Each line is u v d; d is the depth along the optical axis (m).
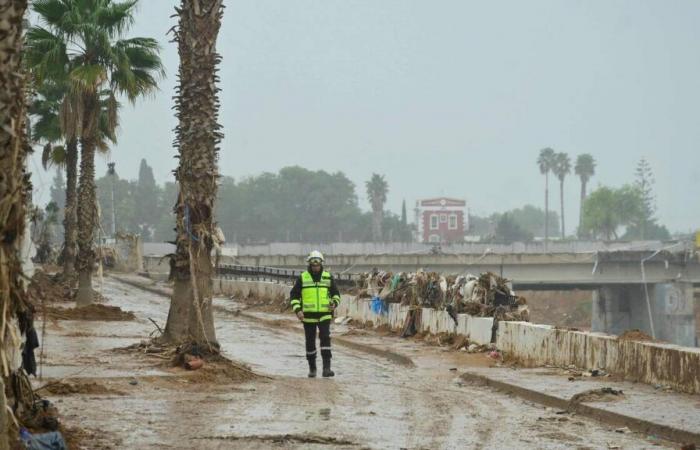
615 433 20.89
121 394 24.75
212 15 33.88
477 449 18.50
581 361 30.94
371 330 51.62
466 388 29.02
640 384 27.28
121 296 82.75
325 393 26.61
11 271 14.78
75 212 77.81
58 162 78.50
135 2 61.53
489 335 38.75
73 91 62.88
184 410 22.38
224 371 29.20
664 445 19.50
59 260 96.88
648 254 145.62
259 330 53.44
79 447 17.23
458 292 42.72
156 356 33.44
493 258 142.88
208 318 31.84
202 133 33.50
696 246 156.88
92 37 60.38
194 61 33.66
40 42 60.38
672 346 26.84
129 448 17.48
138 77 62.00
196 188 33.25
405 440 19.27
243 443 18.41
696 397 24.66
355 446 18.50
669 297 147.00
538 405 25.30
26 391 17.50
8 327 15.16
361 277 58.22
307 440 18.91
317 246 183.75
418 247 193.62
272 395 25.73
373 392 27.25
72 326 49.00
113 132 66.88
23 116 15.48
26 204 16.75
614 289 162.38
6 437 13.89
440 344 42.44
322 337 31.88
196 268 32.25
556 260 143.88
